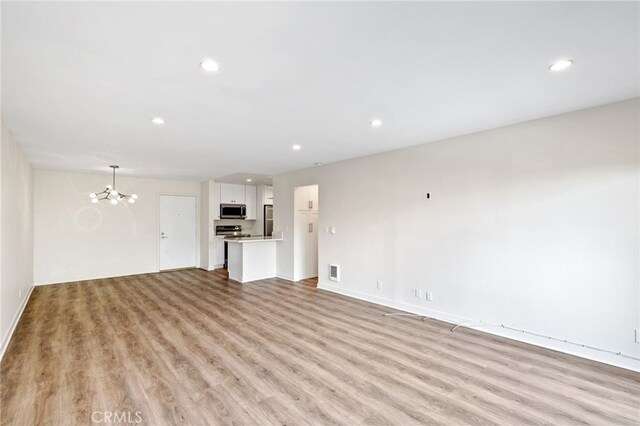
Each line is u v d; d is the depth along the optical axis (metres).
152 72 2.07
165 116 2.92
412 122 3.17
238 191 8.35
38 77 2.11
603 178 2.73
